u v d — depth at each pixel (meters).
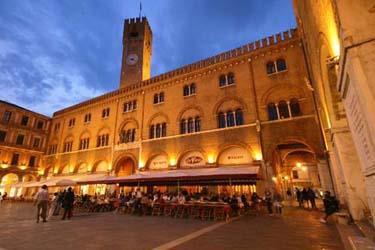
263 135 21.91
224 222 13.48
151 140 28.92
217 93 25.92
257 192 20.28
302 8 15.58
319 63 12.34
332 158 16.59
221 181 19.58
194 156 25.28
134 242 8.58
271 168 20.67
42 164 42.47
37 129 43.41
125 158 31.22
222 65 26.62
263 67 24.12
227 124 24.38
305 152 33.41
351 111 6.80
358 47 5.27
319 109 18.48
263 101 22.84
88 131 36.88
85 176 32.81
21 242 8.70
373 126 4.74
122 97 34.62
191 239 8.95
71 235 9.95
